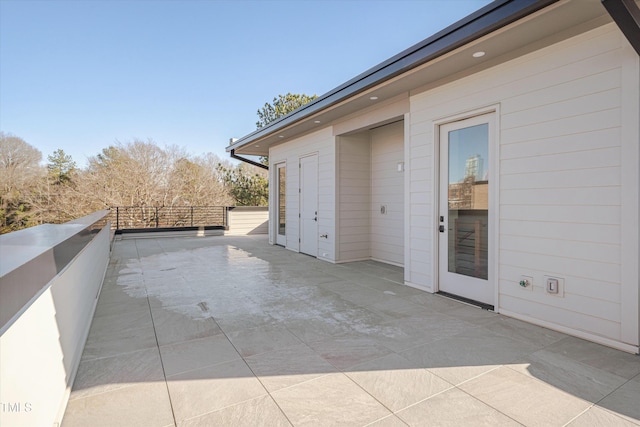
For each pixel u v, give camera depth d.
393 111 4.90
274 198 9.11
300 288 4.62
